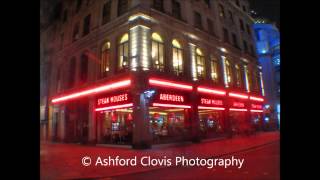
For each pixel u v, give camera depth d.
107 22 22.69
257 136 27.55
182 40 22.88
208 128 25.80
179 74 22.08
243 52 33.34
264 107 36.00
